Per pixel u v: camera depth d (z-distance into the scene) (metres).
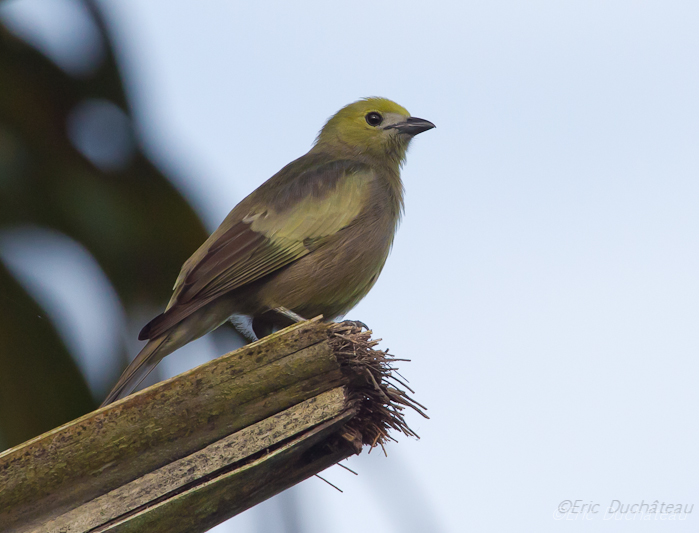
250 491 7.60
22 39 10.85
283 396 7.50
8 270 9.52
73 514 7.16
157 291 10.95
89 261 10.59
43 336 9.37
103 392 10.40
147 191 10.98
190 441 7.36
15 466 7.10
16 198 10.27
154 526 7.29
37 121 10.66
